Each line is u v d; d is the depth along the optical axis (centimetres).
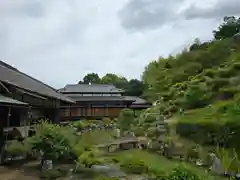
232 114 699
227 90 862
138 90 4822
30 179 937
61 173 1025
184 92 1092
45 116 1975
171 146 1114
